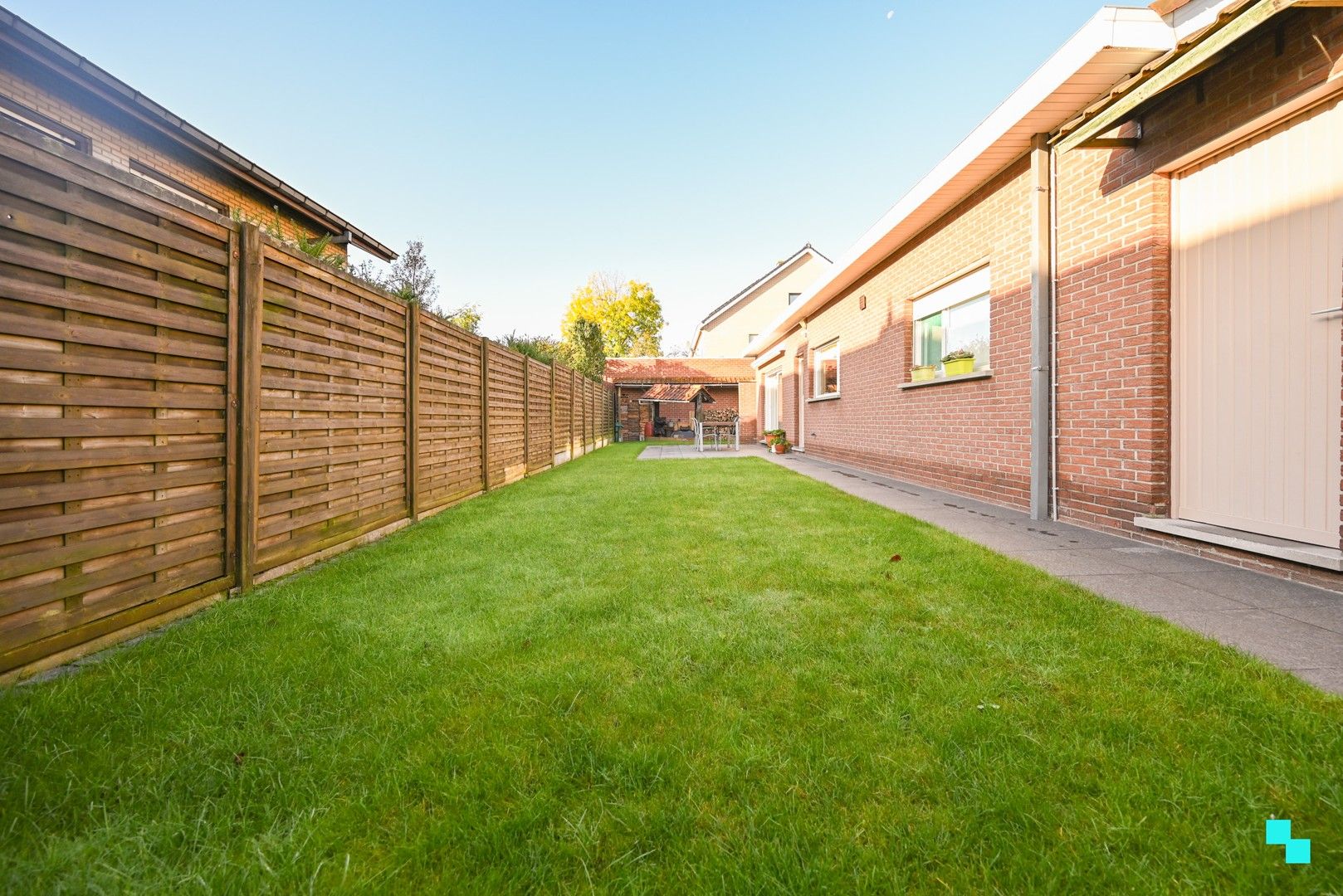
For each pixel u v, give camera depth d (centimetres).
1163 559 360
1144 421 408
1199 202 379
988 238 594
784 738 164
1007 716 172
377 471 449
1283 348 330
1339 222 302
